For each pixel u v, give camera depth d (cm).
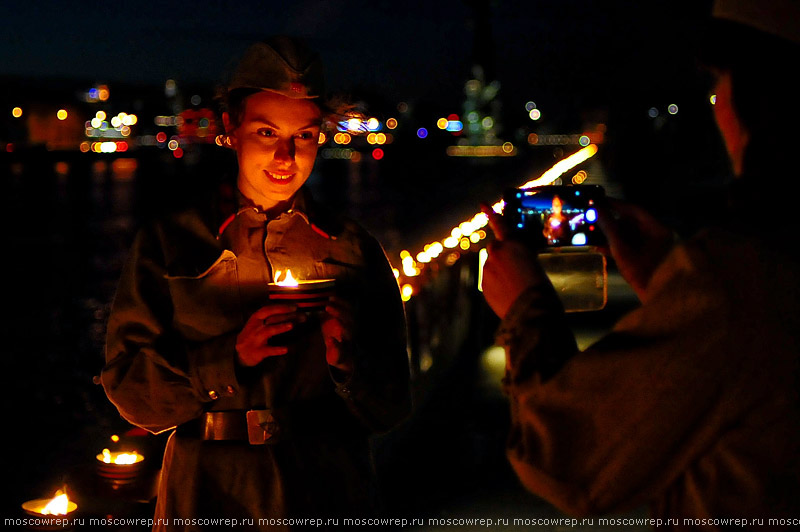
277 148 221
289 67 215
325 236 236
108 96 14450
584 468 135
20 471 563
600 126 4600
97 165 8631
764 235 127
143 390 214
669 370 128
